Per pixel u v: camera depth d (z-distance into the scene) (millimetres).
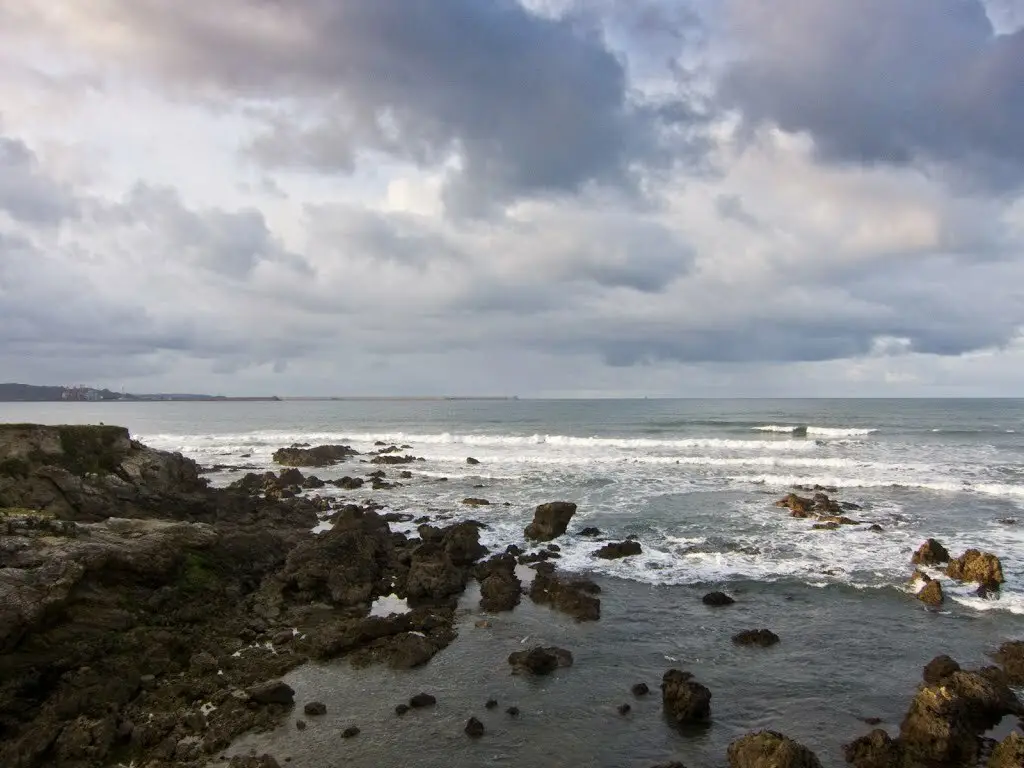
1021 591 21250
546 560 25281
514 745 12758
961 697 13508
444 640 17828
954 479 42094
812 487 39562
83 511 25125
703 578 22906
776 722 13547
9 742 12070
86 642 15500
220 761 12203
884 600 20594
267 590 20969
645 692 14789
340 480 43344
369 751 12578
